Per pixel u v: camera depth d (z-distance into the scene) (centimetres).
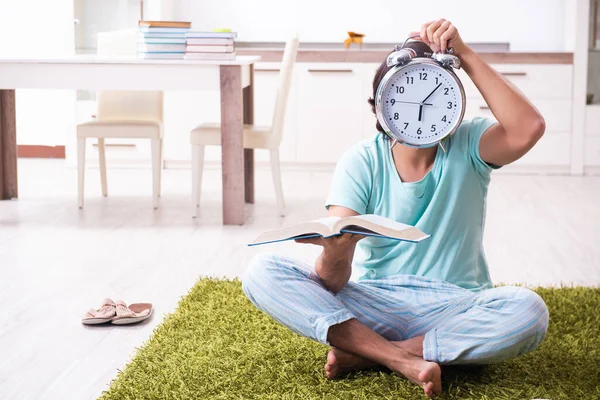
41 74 427
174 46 426
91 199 496
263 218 439
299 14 649
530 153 597
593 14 584
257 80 609
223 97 416
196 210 439
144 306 273
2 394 205
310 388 195
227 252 360
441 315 197
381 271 209
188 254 356
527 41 638
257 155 623
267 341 230
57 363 227
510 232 405
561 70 589
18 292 298
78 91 627
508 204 481
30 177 577
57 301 287
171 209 463
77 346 241
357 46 641
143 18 631
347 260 188
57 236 393
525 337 186
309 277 197
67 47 639
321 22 649
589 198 499
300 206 476
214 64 416
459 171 199
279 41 652
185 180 570
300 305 193
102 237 391
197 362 213
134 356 224
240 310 260
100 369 222
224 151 418
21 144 674
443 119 188
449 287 201
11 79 428
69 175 589
